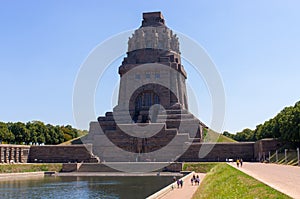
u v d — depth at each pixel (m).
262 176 38.09
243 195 25.97
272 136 108.69
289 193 23.19
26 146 105.81
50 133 145.75
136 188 53.25
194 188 50.25
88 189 53.00
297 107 90.81
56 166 89.44
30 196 46.50
